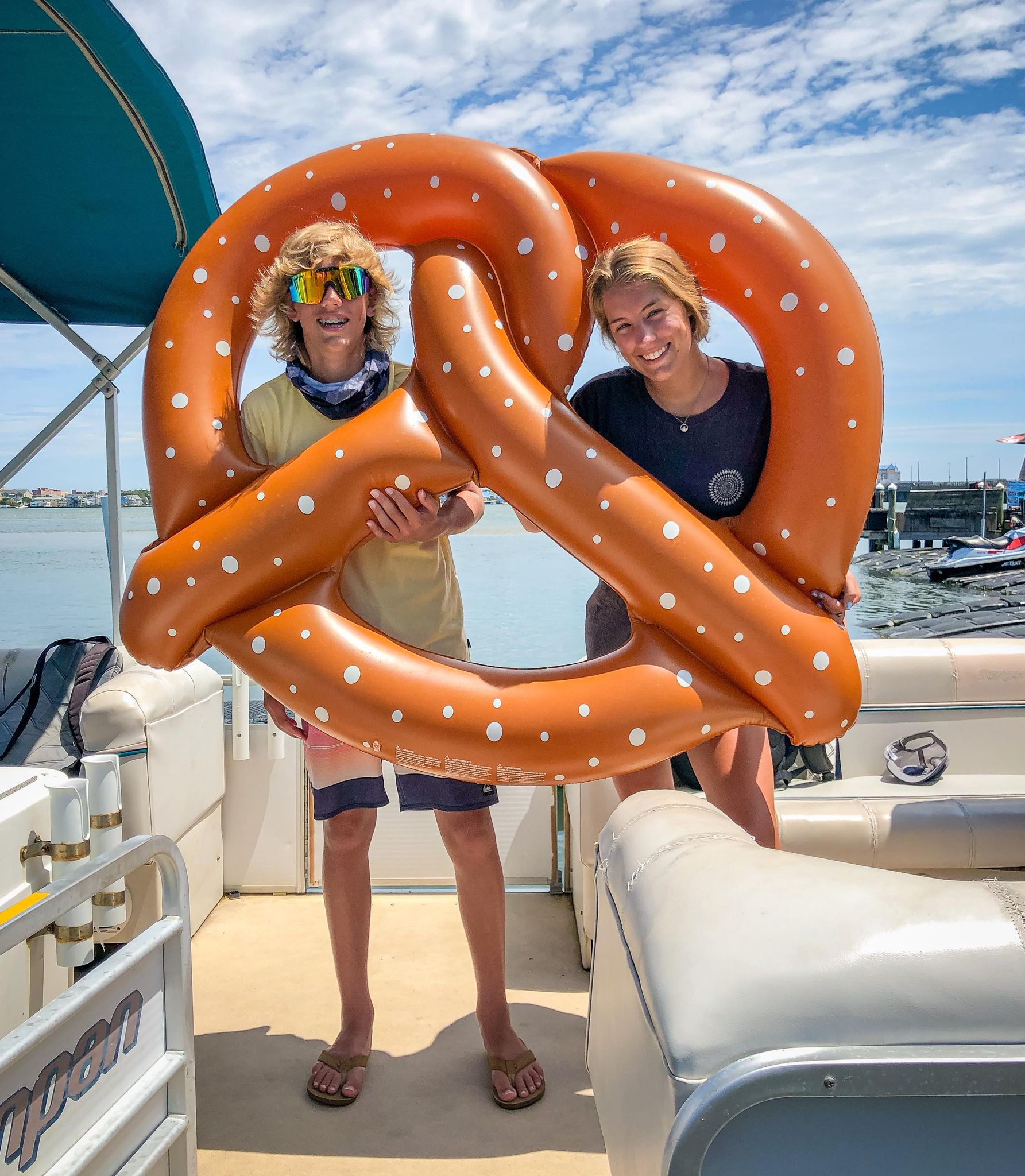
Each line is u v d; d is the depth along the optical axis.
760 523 1.74
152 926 1.45
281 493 1.71
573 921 3.04
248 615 1.75
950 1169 0.78
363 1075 2.16
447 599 2.09
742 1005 0.79
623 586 1.69
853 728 3.20
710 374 1.83
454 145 1.81
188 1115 1.49
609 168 1.79
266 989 2.63
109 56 2.37
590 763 1.63
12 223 3.06
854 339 1.67
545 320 1.77
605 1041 1.17
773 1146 0.78
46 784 1.85
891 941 0.79
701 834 1.07
